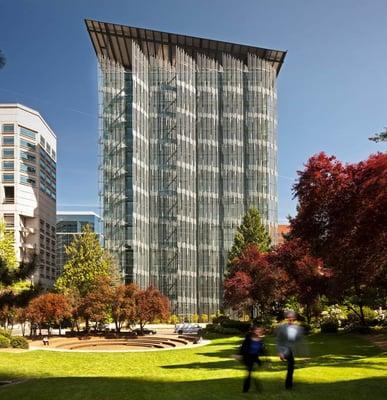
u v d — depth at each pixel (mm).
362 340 29328
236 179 98000
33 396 12930
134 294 48562
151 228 89875
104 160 86750
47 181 135500
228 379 15258
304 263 34656
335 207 21484
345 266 23078
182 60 96312
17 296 15742
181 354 30297
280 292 45812
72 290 63125
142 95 91250
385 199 19438
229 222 95875
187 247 91500
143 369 23562
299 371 16703
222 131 99000
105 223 84750
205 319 85875
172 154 92625
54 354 31188
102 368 24547
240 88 101250
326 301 45188
